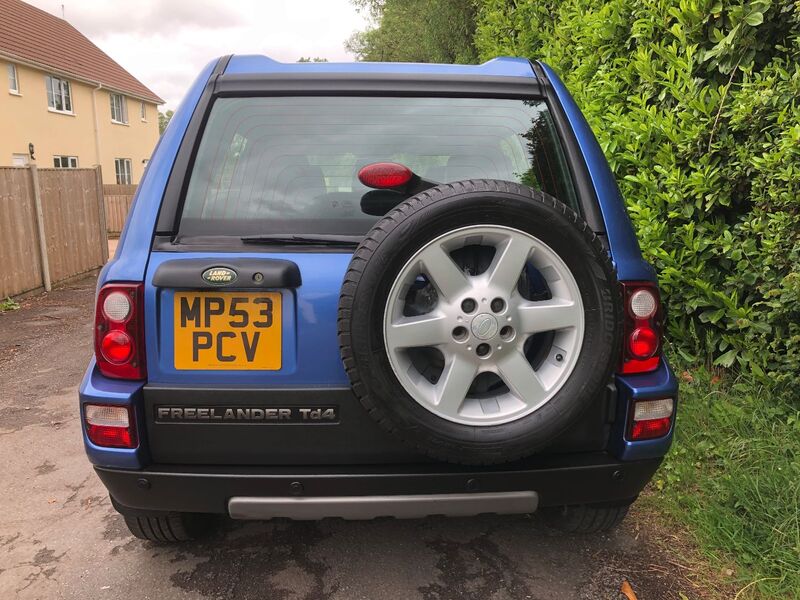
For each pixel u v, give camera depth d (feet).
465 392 6.49
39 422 14.25
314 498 6.77
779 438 10.25
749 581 7.91
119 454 6.61
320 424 6.73
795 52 10.66
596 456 7.09
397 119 7.78
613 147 13.42
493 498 6.88
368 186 6.86
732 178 11.24
